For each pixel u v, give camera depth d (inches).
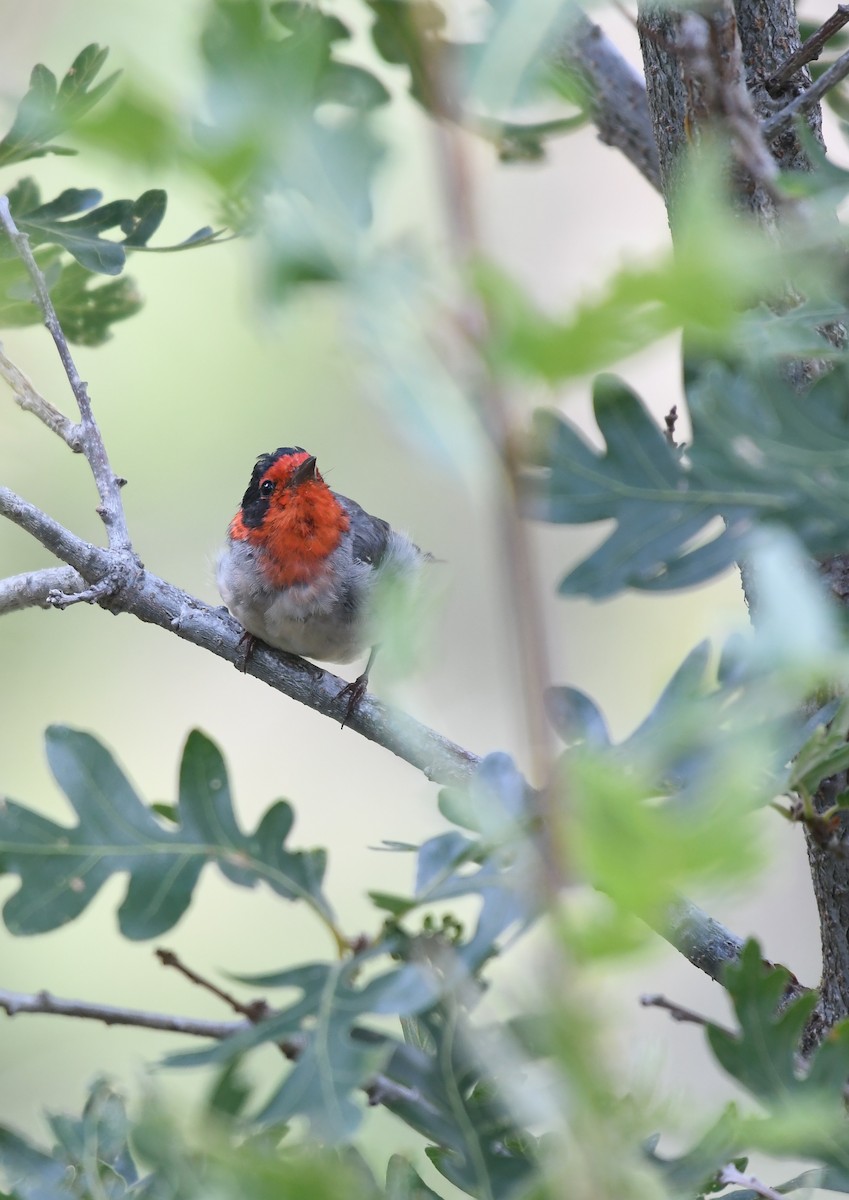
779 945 452.4
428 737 203.9
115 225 239.0
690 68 155.6
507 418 85.4
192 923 471.5
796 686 101.0
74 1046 404.2
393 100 167.2
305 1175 98.1
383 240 86.6
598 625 448.8
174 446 461.1
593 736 150.5
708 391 136.5
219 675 564.4
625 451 143.6
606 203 473.4
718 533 139.8
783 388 136.9
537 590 86.4
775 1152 124.8
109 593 283.7
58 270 265.1
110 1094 151.8
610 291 75.2
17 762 537.3
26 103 101.6
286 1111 115.1
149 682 561.6
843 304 141.9
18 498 274.2
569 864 86.9
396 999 119.7
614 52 305.7
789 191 157.0
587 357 76.2
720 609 93.8
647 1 158.1
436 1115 131.9
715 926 200.1
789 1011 132.6
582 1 106.7
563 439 144.4
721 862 76.9
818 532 139.0
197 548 497.7
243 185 87.8
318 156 84.7
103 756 140.9
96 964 447.2
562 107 225.8
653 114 238.4
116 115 78.7
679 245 80.4
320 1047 118.2
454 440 81.7
